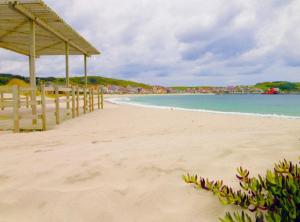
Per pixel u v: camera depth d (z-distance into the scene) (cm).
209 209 177
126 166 271
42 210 190
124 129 736
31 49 846
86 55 1631
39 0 717
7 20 892
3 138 576
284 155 270
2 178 255
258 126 778
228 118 1106
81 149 380
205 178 225
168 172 246
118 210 183
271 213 145
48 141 524
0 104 699
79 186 226
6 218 182
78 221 173
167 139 444
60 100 945
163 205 186
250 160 261
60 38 1169
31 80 842
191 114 1349
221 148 318
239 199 171
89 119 1068
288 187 162
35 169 279
